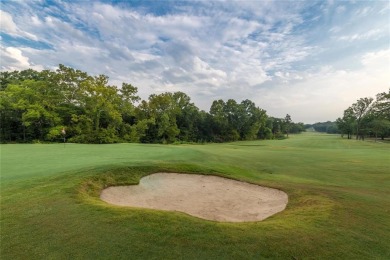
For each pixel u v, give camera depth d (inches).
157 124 2468.0
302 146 1847.9
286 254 193.0
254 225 244.7
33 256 176.4
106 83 1902.1
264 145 1983.3
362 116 3149.6
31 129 1811.0
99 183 378.6
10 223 223.8
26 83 1761.8
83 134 1785.2
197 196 408.2
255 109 3587.6
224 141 3144.7
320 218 269.4
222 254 187.2
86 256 176.6
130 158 626.2
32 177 377.4
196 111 3029.0
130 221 230.1
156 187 435.2
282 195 411.2
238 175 549.3
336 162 837.2
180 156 727.1
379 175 611.8
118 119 1962.4
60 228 215.0
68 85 1888.5
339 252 200.5
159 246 192.2
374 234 235.3
